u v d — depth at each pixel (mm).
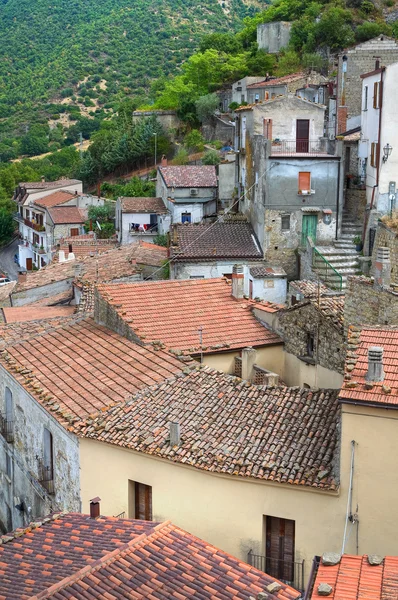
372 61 60062
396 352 19312
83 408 24641
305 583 19484
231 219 50250
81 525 19766
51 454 26609
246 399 22828
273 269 43250
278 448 20406
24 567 17516
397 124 45312
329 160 45219
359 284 26312
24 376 28141
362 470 18406
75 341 30359
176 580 15977
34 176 109312
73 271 49031
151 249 51812
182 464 21047
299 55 82375
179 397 23844
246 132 51375
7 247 95938
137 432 22531
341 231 46500
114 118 115750
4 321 39969
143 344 28250
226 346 28859
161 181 66812
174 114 90312
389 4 82688
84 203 81188
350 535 18750
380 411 17906
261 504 20016
